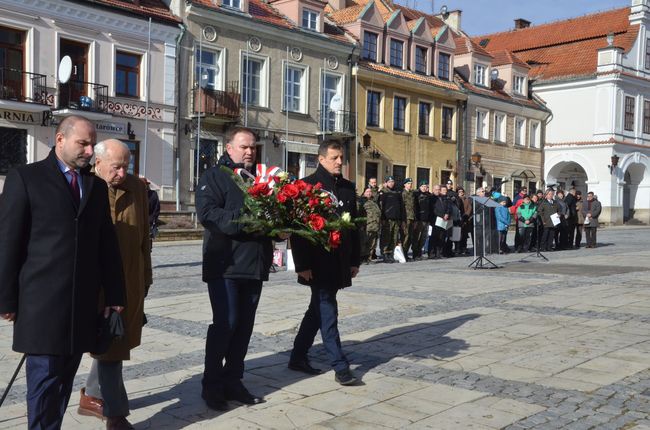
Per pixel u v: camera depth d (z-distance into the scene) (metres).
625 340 6.92
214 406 4.80
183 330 7.58
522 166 40.75
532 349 6.54
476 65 37.72
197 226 23.84
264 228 4.74
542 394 5.09
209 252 4.88
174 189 24.27
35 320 3.59
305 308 8.96
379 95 31.56
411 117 32.94
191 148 24.81
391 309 8.88
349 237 5.53
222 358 4.85
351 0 35.09
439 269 14.35
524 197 20.48
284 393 5.19
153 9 23.73
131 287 4.38
